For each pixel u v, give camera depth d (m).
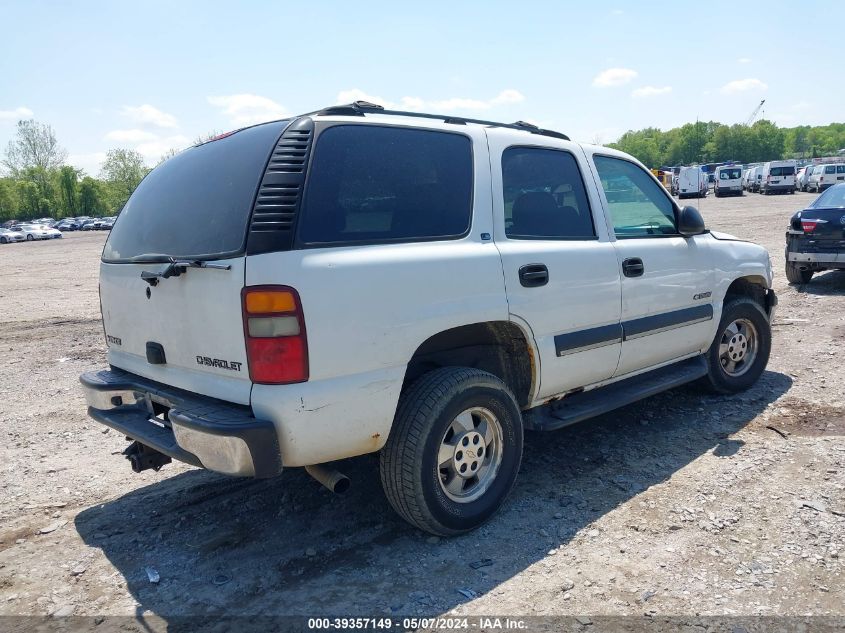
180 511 3.84
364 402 2.95
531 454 4.42
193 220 3.14
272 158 2.92
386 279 2.99
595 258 3.96
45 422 5.57
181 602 2.96
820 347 6.68
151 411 3.51
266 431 2.73
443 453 3.29
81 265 22.92
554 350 3.73
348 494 3.94
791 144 181.88
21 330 9.91
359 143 3.13
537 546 3.27
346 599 2.91
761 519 3.41
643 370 4.50
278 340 2.74
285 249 2.79
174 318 3.15
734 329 5.34
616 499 3.72
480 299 3.32
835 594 2.79
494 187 3.58
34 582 3.17
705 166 62.88
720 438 4.51
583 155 4.21
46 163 111.38
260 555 3.31
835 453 4.14
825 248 9.72
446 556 3.22
